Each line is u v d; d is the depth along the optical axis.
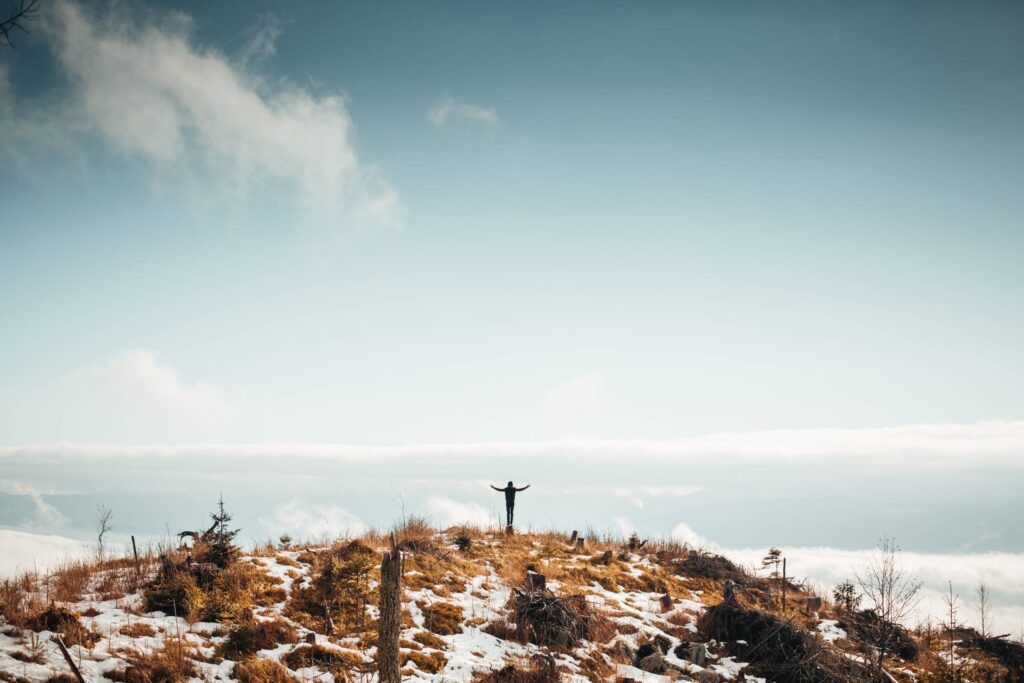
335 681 13.41
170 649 13.20
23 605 14.16
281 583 18.39
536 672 15.29
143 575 17.56
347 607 17.27
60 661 11.91
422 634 16.59
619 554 27.00
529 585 20.25
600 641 18.30
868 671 17.66
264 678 13.05
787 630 19.17
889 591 17.77
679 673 17.14
